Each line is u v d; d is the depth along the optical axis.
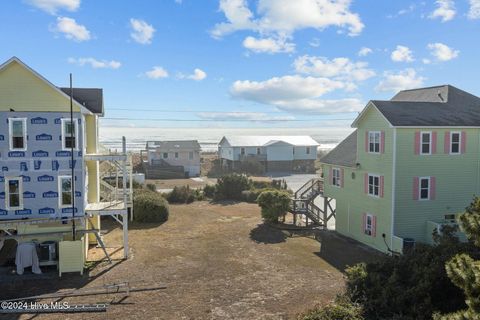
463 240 21.41
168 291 16.05
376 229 22.69
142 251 21.73
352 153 26.31
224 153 73.56
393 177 21.16
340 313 12.13
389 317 11.80
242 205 37.47
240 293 15.84
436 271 12.16
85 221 20.05
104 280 17.27
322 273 18.30
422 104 23.25
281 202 28.92
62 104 19.58
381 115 21.98
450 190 22.16
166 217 30.42
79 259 18.11
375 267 14.17
